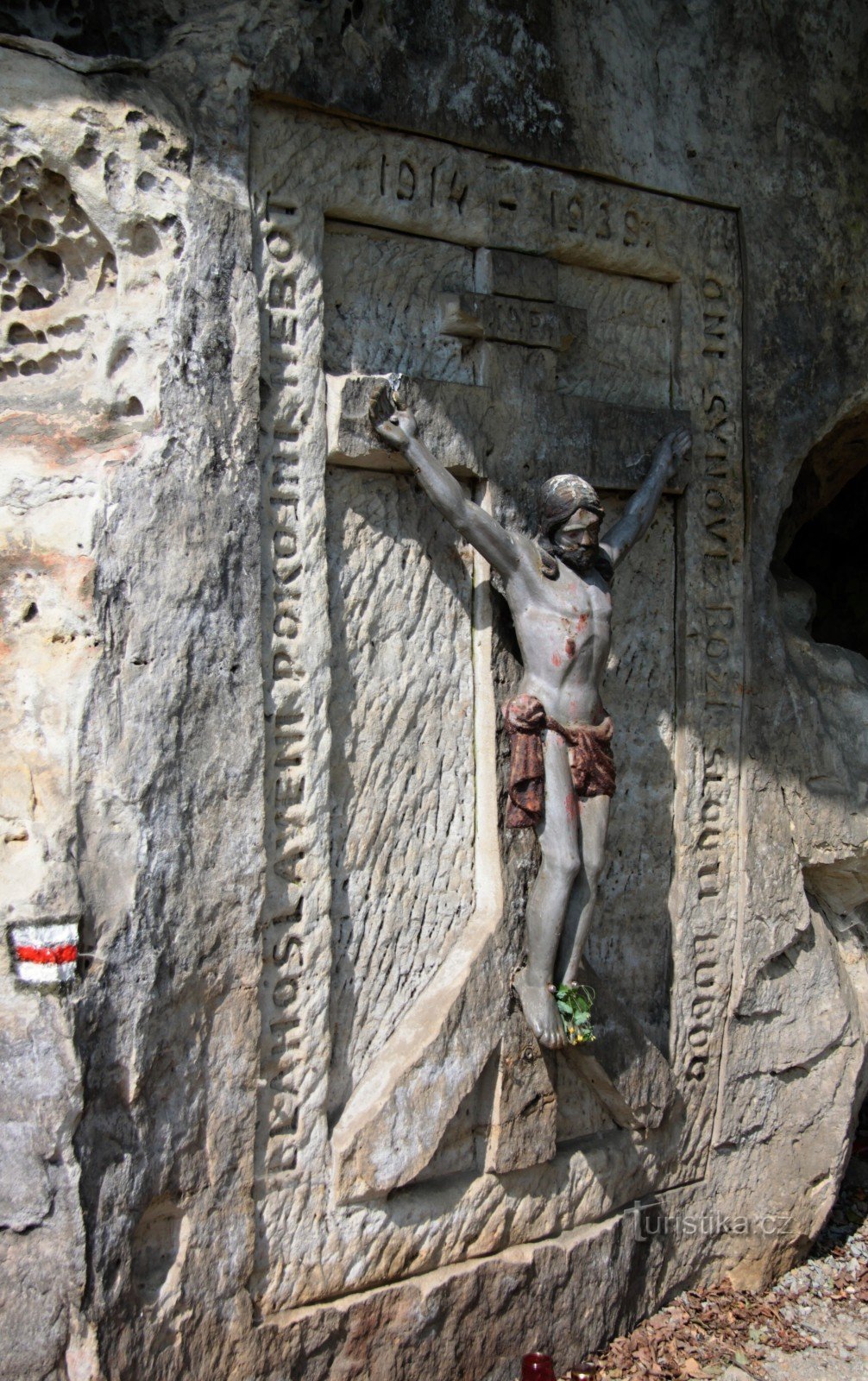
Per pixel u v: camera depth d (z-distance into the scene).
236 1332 3.64
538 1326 4.32
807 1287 5.00
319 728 3.78
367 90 3.77
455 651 4.16
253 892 3.62
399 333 4.00
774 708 4.87
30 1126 3.26
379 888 3.99
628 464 4.42
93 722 3.36
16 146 3.32
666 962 4.70
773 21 4.75
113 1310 3.34
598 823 4.09
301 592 3.74
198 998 3.54
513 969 4.16
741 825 4.82
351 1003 3.94
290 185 3.67
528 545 3.95
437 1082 3.97
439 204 4.01
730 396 4.73
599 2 4.33
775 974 4.96
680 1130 4.75
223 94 3.52
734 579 4.77
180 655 3.47
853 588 6.38
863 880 5.24
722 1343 4.57
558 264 4.36
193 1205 3.56
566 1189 4.39
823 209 4.90
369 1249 3.91
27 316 3.56
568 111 4.26
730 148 4.67
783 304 4.80
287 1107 3.77
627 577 4.58
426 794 4.09
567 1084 4.46
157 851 3.44
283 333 3.68
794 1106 5.05
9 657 3.44
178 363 3.45
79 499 3.40
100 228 3.40
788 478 4.87
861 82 4.98
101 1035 3.34
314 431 3.74
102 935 3.35
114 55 3.57
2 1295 3.22
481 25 4.03
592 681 4.07
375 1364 3.93
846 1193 5.62
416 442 3.74
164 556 3.44
